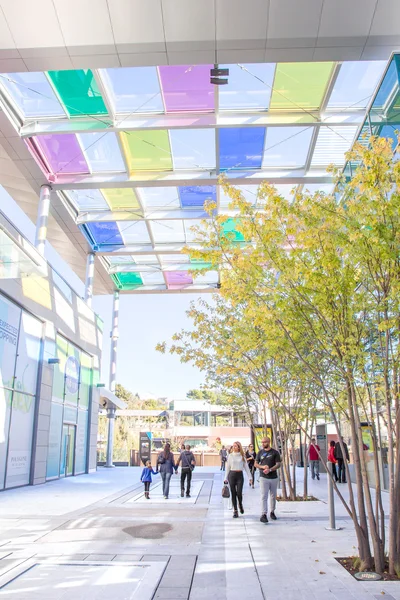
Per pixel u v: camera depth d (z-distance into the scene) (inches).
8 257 585.0
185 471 582.2
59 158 831.7
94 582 217.6
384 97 516.7
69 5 500.1
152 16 509.4
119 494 610.5
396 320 241.1
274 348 329.7
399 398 238.4
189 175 873.5
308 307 266.8
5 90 676.7
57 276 887.7
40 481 766.5
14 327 695.7
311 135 777.6
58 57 555.2
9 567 241.1
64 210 985.5
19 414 709.3
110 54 551.2
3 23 518.0
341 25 515.8
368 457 689.0
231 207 297.9
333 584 215.8
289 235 276.8
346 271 245.4
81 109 715.4
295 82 661.9
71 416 991.0
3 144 766.5
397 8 499.2
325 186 906.7
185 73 642.2
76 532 339.3
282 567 244.8
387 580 221.3
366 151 245.6
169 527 359.3
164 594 201.9
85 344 1084.5
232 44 538.6
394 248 229.0
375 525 238.4
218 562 254.4
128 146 807.1
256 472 1023.0
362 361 246.8
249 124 725.9
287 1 497.4
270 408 564.7
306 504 499.5
